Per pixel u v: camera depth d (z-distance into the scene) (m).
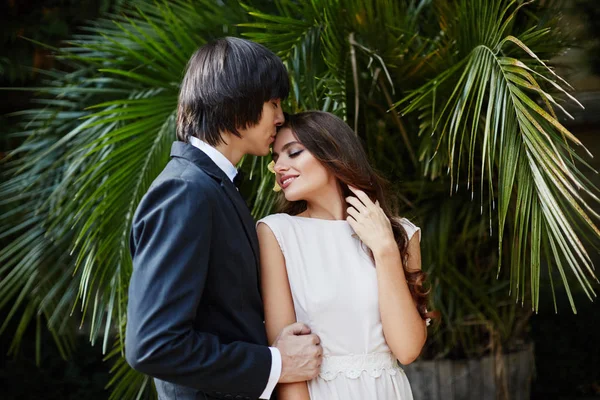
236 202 1.55
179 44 2.80
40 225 2.82
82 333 4.32
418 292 1.82
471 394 2.95
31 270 2.82
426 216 2.83
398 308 1.69
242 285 1.53
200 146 1.60
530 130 1.98
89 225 2.35
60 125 2.95
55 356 4.24
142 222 1.45
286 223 1.75
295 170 1.76
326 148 1.76
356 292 1.71
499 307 2.98
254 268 1.56
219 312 1.50
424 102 2.52
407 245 1.83
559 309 4.38
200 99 1.58
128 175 2.41
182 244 1.40
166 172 1.53
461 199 2.84
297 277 1.71
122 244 2.41
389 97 2.68
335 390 1.66
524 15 2.85
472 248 2.91
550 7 2.89
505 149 2.04
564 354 4.23
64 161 2.92
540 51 2.66
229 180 1.57
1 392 4.10
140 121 2.44
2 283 2.77
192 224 1.42
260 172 2.65
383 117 2.80
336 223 1.79
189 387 1.46
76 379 4.15
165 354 1.35
